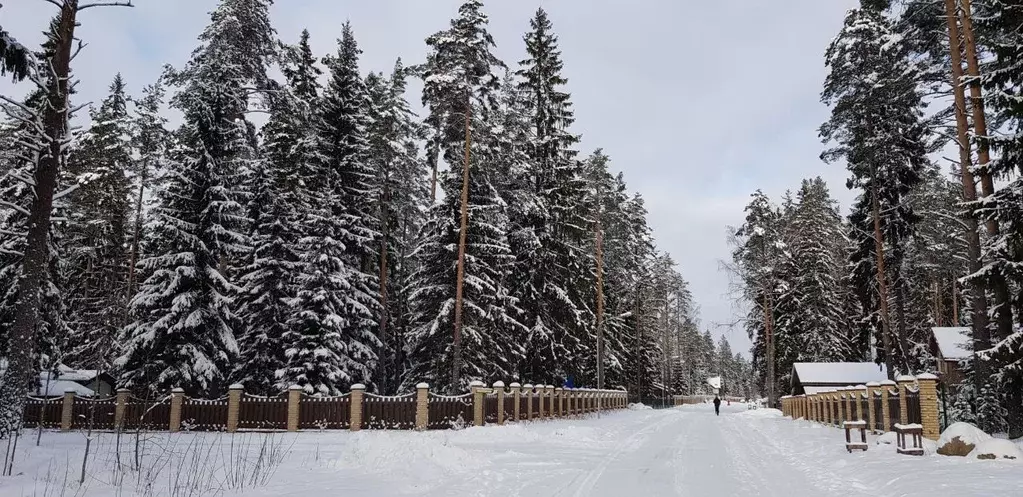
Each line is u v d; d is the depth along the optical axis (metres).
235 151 26.95
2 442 12.72
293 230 28.48
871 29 27.88
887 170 30.20
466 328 27.77
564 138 37.34
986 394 17.53
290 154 29.05
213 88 24.83
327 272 25.98
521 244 33.28
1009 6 15.55
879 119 28.98
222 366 25.33
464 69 26.28
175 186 24.91
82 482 9.45
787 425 27.38
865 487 10.05
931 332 35.69
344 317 27.09
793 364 45.47
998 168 15.03
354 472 11.35
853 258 33.06
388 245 38.94
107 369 31.78
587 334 38.00
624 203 55.12
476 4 26.89
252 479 10.39
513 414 23.45
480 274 29.19
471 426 20.92
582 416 31.91
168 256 24.11
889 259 31.78
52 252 23.05
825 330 49.72
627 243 53.62
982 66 17.72
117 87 35.34
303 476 10.90
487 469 12.01
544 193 35.75
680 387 98.94
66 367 33.44
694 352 113.75
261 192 28.62
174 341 23.95
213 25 25.75
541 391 26.19
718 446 17.39
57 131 13.88
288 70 27.34
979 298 17.81
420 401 21.02
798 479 11.16
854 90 28.50
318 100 29.23
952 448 12.48
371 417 21.22
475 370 28.44
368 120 31.14
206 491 9.27
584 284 38.69
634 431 23.09
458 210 28.59
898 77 21.48
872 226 31.84
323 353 24.55
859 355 51.25
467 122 26.81
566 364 36.28
